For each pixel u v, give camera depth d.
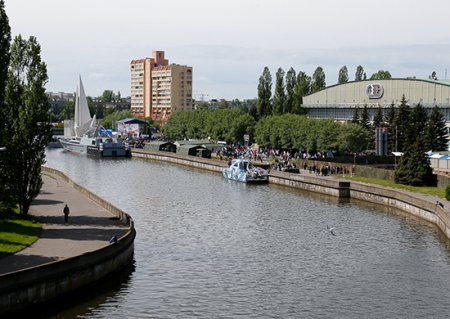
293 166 177.88
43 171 170.75
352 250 90.38
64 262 66.12
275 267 81.56
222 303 67.81
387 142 196.38
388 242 95.12
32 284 62.41
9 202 92.44
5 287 59.69
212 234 100.50
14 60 92.31
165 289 71.94
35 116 92.06
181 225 107.44
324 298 69.81
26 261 69.56
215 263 83.12
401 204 122.62
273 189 154.75
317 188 148.25
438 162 165.88
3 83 86.75
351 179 151.88
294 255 87.69
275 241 95.88
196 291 71.50
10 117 91.88
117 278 75.50
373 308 66.88
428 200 114.19
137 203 130.88
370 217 115.31
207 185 162.50
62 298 66.44
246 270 80.06
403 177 141.25
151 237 97.75
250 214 118.62
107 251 73.00
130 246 82.00
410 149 142.12
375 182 145.38
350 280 76.25
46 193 125.12
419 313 65.56
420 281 75.81
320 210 123.06
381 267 81.69
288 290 72.44
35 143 92.75
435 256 86.94
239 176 170.00
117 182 168.50
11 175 91.81
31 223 90.25
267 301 68.69
